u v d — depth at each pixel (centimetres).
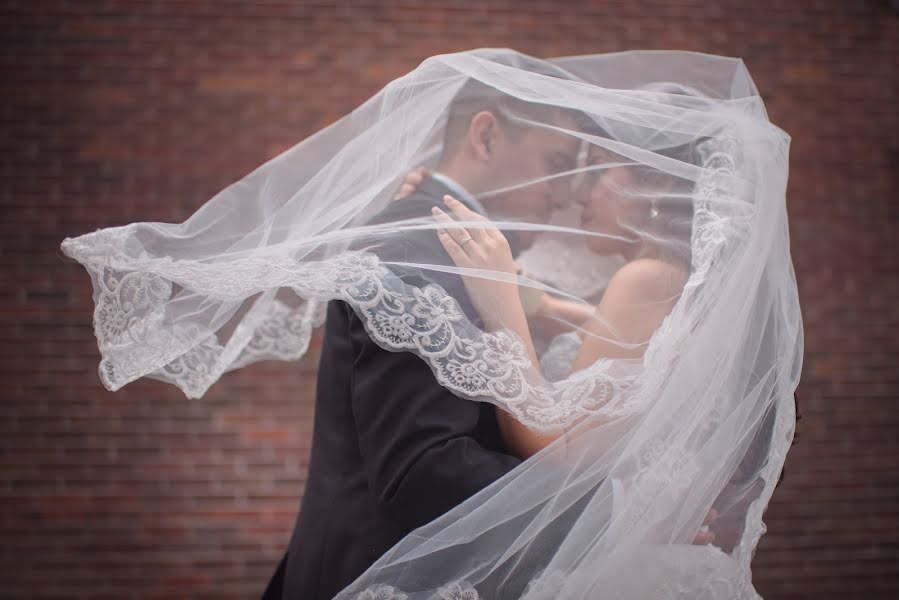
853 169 468
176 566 422
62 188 440
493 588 102
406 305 105
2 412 426
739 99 127
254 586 423
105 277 111
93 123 444
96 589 418
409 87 125
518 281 112
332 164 121
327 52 454
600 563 102
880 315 461
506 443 114
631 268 121
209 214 118
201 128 448
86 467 425
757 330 114
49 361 430
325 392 121
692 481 106
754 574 442
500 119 127
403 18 457
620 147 123
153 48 448
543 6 462
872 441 453
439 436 101
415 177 127
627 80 133
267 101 450
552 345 131
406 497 101
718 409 109
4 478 421
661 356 110
